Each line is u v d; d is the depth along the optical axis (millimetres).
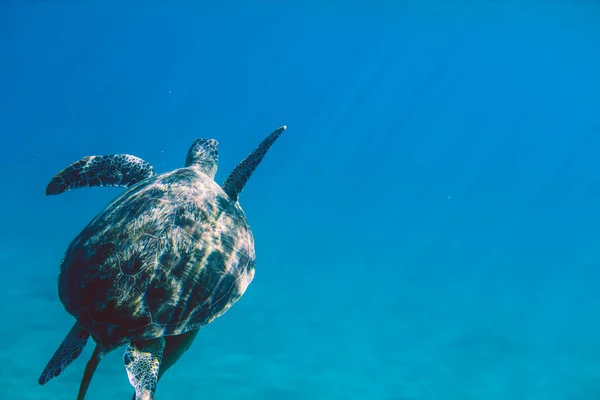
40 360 9555
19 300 12125
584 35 47750
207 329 12133
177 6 54562
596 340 12680
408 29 59000
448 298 15234
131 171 5531
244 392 9414
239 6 51156
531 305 15117
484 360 11336
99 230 3867
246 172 5195
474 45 67375
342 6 46000
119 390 8961
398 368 10734
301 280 16016
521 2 35750
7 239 17109
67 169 5219
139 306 3471
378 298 14844
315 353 11211
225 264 3906
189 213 4039
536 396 9898
